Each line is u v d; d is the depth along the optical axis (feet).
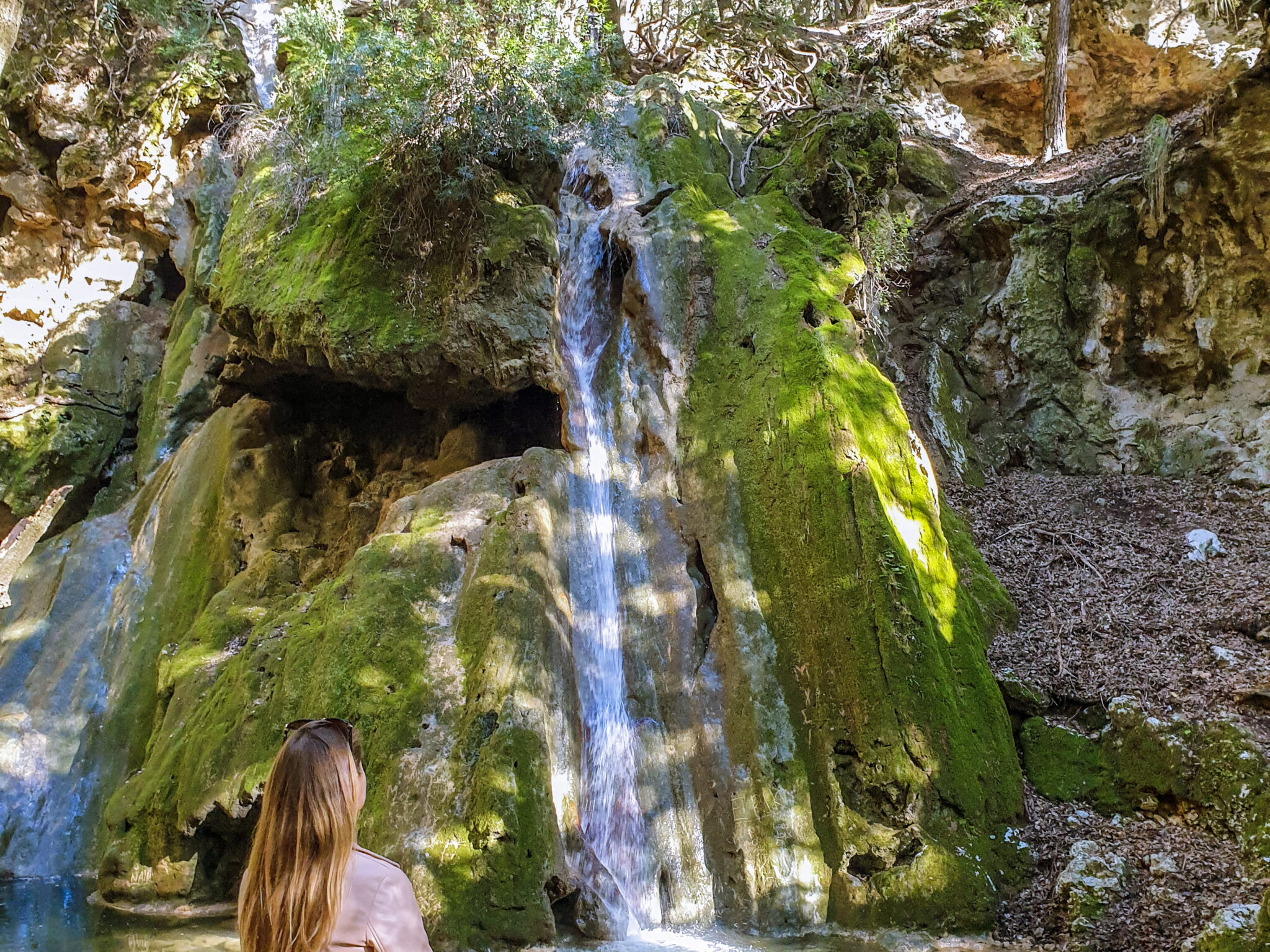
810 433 32.09
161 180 51.80
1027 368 44.70
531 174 40.14
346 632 30.01
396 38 38.50
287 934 7.47
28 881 32.45
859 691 28.35
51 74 50.72
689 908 27.27
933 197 51.11
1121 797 27.86
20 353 51.49
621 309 38.27
